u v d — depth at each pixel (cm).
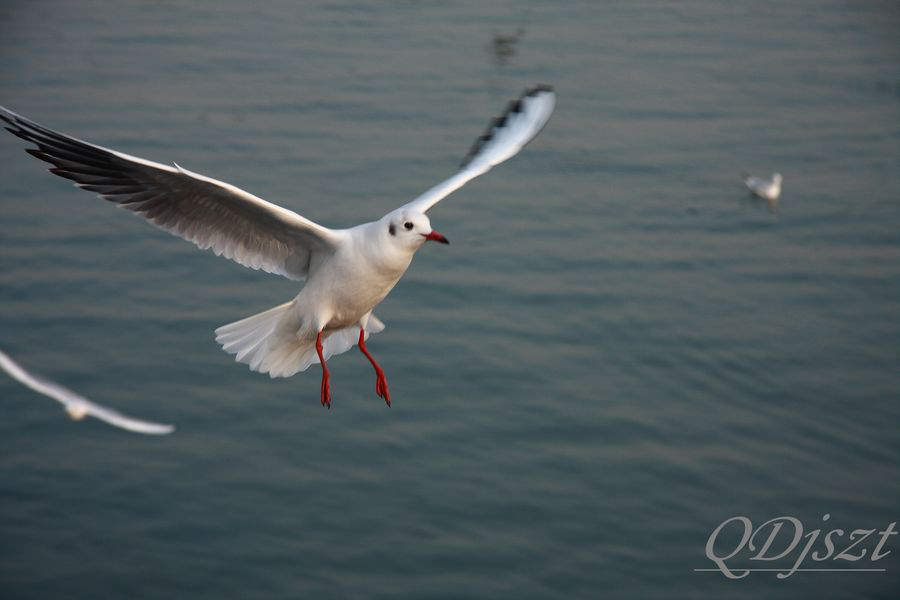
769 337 1603
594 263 1791
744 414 1439
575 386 1475
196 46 2756
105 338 1558
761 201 2031
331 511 1255
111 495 1274
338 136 2209
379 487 1289
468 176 910
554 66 2666
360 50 2733
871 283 1773
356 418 1409
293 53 2706
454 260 1786
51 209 1945
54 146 736
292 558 1192
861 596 1161
